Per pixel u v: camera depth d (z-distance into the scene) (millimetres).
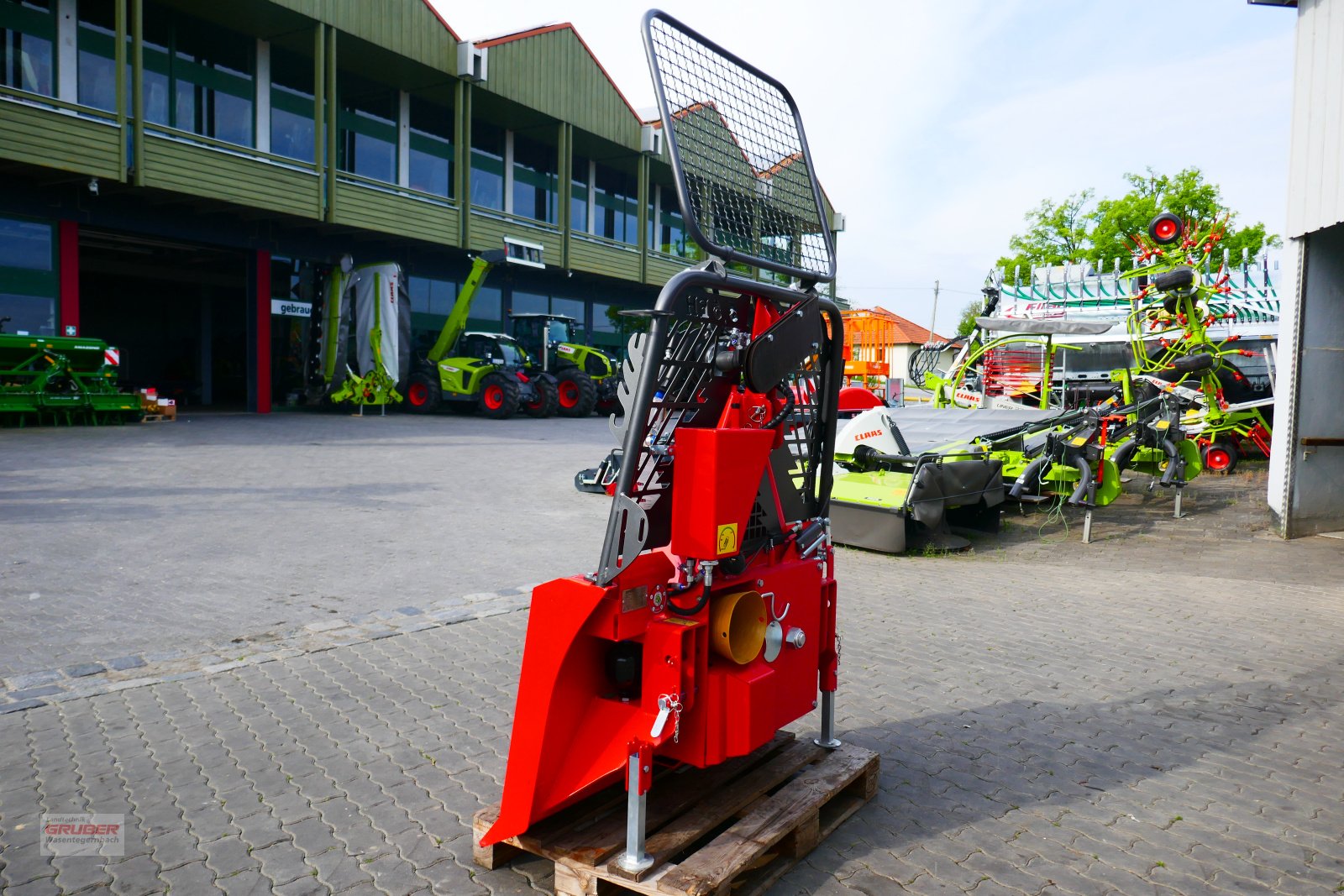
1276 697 4625
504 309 27781
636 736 2605
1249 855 3047
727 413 2877
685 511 2676
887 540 8172
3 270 17109
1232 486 13078
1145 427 10234
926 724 4188
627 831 2572
